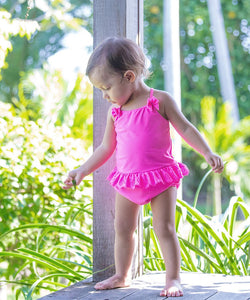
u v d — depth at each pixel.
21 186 3.45
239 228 2.76
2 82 12.83
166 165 2.02
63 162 3.53
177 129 2.06
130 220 2.10
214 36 10.24
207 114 7.71
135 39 2.23
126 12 2.16
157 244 2.67
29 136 3.57
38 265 3.65
